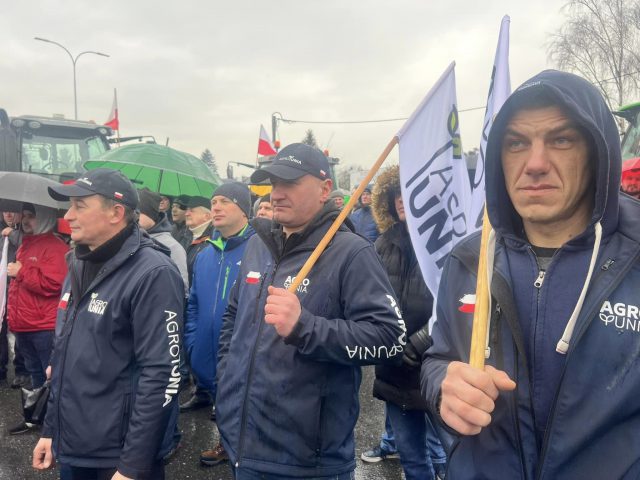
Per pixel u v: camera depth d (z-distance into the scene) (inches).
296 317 62.0
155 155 161.9
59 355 77.3
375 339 64.8
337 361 63.7
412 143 85.0
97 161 169.3
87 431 73.4
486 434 40.5
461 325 45.8
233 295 86.3
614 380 35.6
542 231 41.9
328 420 66.7
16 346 175.9
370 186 238.7
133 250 76.2
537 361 38.9
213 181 173.3
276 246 75.9
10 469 126.1
